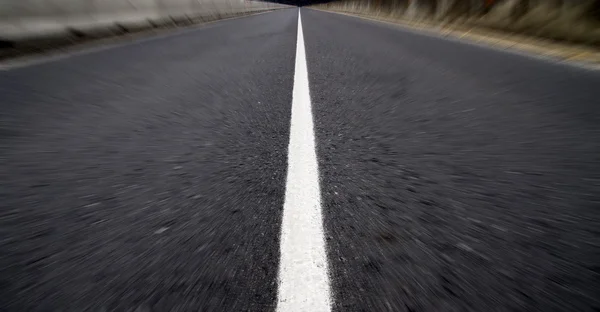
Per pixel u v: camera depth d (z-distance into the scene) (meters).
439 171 1.40
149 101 2.58
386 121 2.07
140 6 8.82
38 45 5.09
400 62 4.27
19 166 1.50
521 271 0.82
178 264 0.86
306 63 4.30
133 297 0.76
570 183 1.28
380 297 0.75
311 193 1.22
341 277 0.81
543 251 0.89
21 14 4.88
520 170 1.40
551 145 1.65
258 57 4.84
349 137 1.81
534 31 6.19
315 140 1.77
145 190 1.28
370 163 1.48
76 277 0.82
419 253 0.89
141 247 0.94
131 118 2.18
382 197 1.19
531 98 2.50
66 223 1.07
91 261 0.88
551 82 2.99
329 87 3.01
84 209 1.15
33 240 0.98
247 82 3.25
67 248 0.94
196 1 13.45
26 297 0.76
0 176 1.40
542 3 6.34
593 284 0.77
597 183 1.28
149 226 1.04
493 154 1.57
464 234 0.97
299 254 0.89
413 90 2.82
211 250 0.92
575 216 1.06
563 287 0.76
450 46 5.90
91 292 0.77
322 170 1.42
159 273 0.83
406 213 1.08
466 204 1.14
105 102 2.55
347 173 1.38
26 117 2.20
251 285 0.79
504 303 0.72
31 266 0.87
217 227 1.02
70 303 0.74
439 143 1.71
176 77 3.47
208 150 1.67
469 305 0.72
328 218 1.06
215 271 0.84
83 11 6.34
